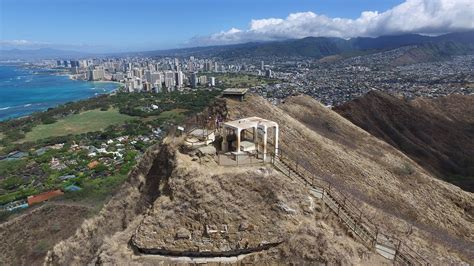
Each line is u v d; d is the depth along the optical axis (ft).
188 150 85.40
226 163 81.35
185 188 73.41
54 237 146.41
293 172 85.87
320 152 129.70
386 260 72.08
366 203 98.73
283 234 69.15
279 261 66.95
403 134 268.00
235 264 66.44
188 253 67.51
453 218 124.16
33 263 131.44
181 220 70.08
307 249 66.90
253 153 86.79
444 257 86.43
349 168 130.93
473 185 208.95
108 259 68.49
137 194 93.40
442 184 144.56
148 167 98.78
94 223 94.94
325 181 91.25
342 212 80.12
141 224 70.54
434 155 246.68
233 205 71.15
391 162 155.74
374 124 274.16
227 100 128.06
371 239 76.84
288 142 125.18
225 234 68.28
